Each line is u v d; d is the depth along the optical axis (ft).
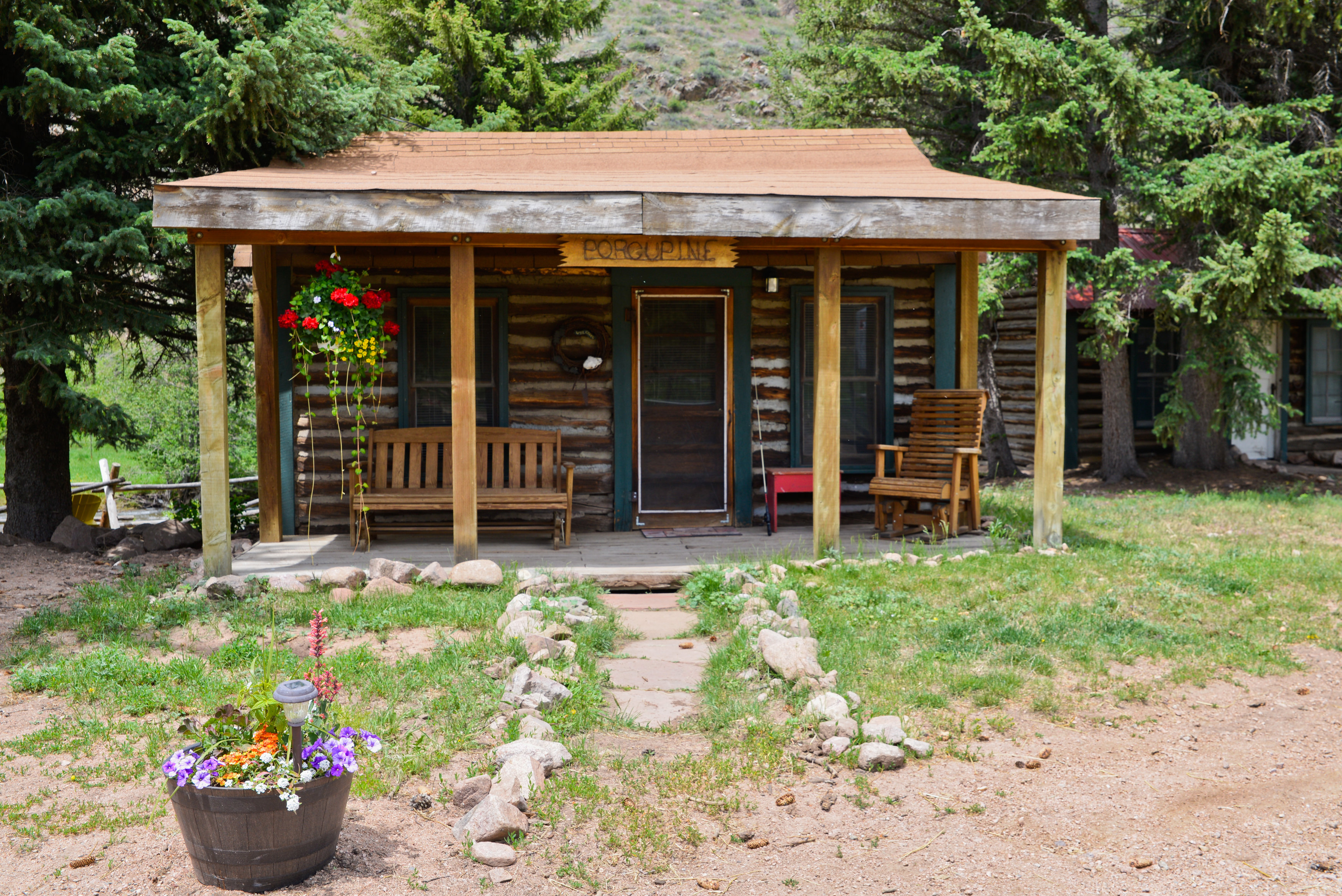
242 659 19.20
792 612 22.43
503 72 74.28
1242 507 40.83
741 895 11.84
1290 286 42.01
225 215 23.89
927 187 28.04
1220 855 12.82
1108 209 46.60
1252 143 43.62
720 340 34.58
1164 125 43.62
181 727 12.79
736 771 15.06
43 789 14.14
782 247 27.37
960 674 19.02
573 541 31.94
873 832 13.38
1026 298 57.00
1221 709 18.02
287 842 11.56
